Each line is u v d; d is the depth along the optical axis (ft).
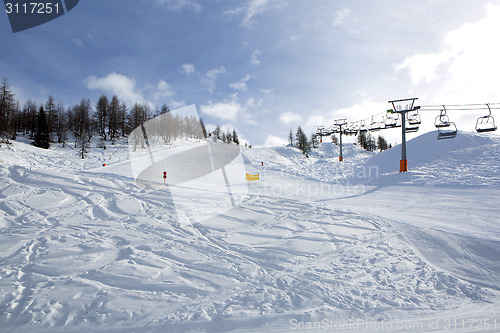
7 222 21.77
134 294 12.16
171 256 16.87
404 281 15.25
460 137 81.15
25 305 10.68
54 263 14.61
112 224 22.53
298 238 21.76
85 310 10.67
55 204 27.32
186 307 11.51
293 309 11.86
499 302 13.26
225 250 18.80
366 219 27.32
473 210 29.84
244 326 10.36
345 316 11.44
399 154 82.28
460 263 18.02
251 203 32.89
